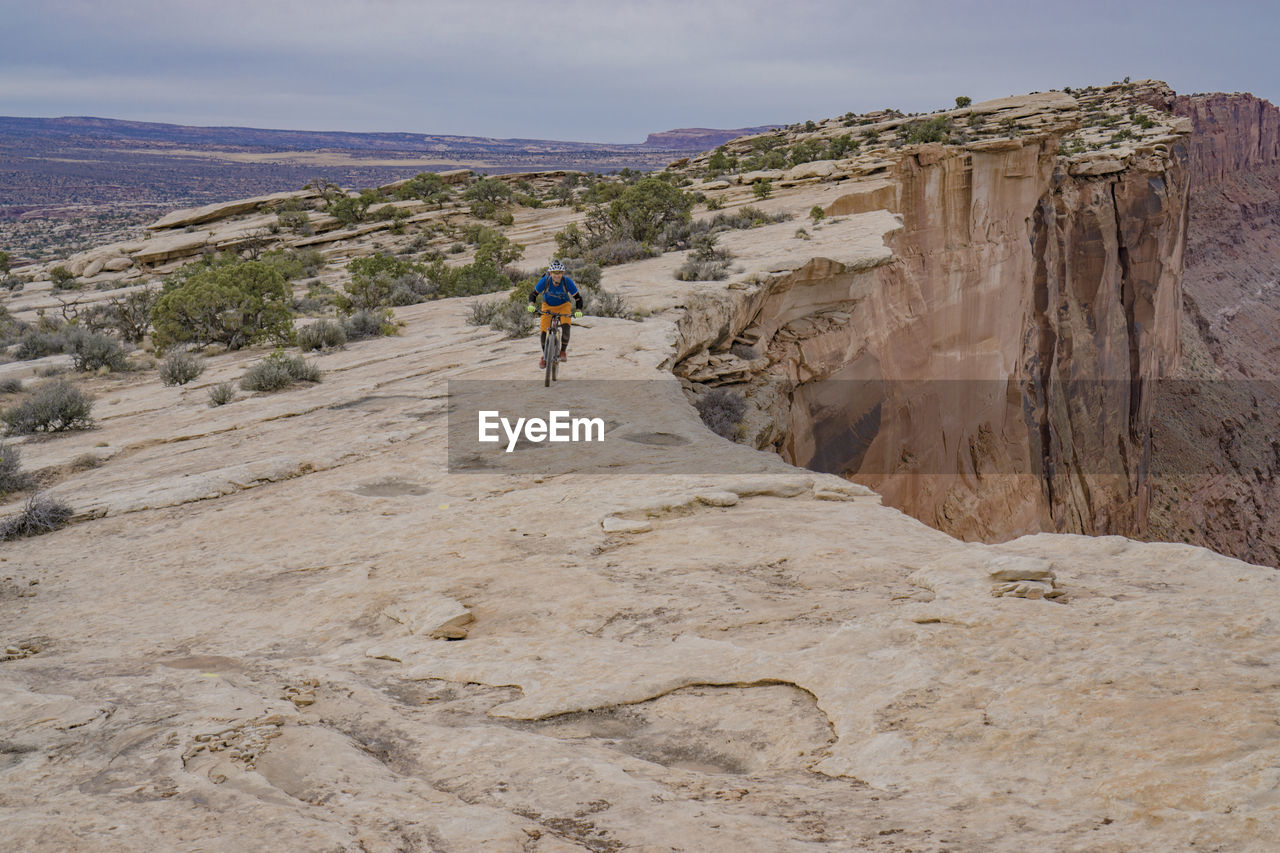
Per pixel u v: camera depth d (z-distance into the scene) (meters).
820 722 3.94
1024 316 55.75
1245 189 189.75
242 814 3.17
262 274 25.44
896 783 3.30
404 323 25.00
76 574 7.95
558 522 8.08
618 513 8.12
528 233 55.25
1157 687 3.62
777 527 7.42
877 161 49.31
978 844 2.70
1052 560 5.77
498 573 6.80
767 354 28.19
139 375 21.70
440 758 3.84
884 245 32.47
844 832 2.88
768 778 3.51
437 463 10.73
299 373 17.56
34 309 43.25
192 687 4.88
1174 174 73.69
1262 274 174.50
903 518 7.78
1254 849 2.46
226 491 10.40
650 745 3.98
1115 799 2.88
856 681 4.17
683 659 4.77
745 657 4.66
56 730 4.27
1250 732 3.11
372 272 36.06
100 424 15.45
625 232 40.94
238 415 14.69
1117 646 4.10
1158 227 69.62
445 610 5.95
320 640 5.96
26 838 3.03
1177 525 82.50
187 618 6.64
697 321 23.66
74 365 22.64
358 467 10.85
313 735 4.01
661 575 6.44
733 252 32.41
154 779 3.58
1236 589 4.90
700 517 7.99
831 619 5.16
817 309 32.09
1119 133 77.75
